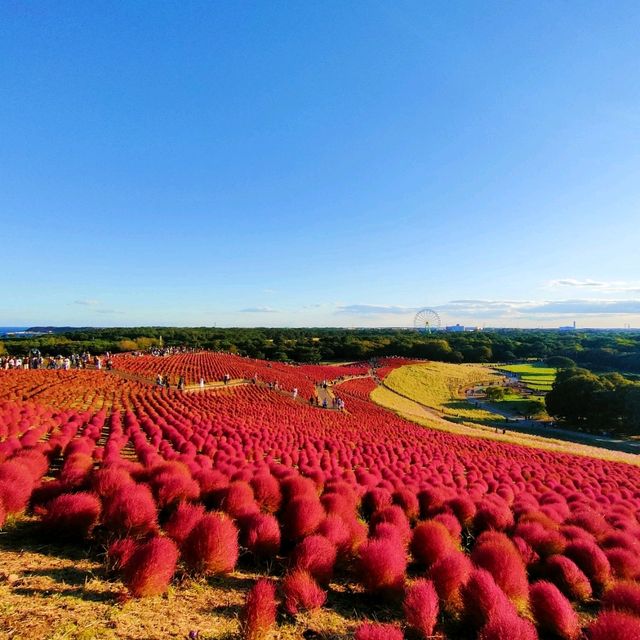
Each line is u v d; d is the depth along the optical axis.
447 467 22.91
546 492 18.42
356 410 52.09
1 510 7.76
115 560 6.72
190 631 5.41
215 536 6.99
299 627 5.97
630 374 100.81
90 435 18.34
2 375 38.59
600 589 8.88
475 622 6.39
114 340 117.88
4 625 4.96
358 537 8.41
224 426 26.42
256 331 186.12
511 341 173.25
